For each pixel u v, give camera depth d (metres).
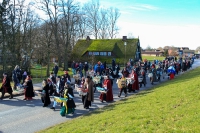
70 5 39.56
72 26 43.12
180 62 38.22
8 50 33.19
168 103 11.28
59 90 16.34
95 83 20.67
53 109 14.57
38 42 41.88
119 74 30.97
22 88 19.02
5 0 32.44
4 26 32.41
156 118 8.92
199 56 111.69
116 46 56.31
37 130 10.85
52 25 38.72
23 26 39.03
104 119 10.51
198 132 6.73
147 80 28.11
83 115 12.85
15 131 10.77
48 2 37.66
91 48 56.62
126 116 10.10
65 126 10.69
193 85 14.57
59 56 44.41
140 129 7.92
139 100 14.17
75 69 32.75
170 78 26.80
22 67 33.94
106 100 16.48
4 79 17.39
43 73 37.97
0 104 15.92
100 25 73.12
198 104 9.82
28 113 13.73
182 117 8.44
